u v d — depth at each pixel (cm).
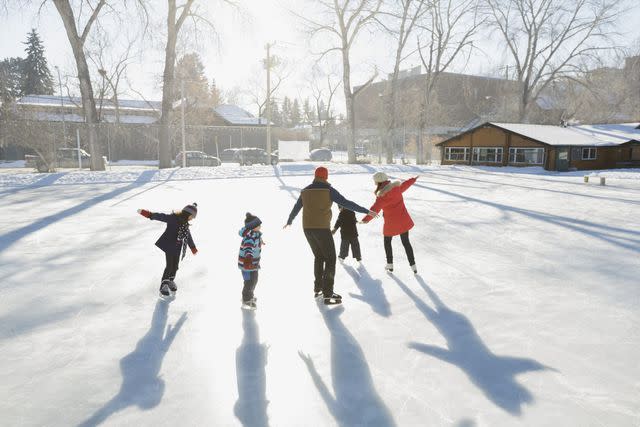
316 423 288
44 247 795
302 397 319
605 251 773
